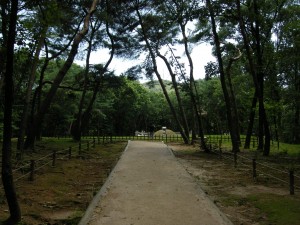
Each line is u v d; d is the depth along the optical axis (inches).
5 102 277.9
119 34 1336.1
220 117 2539.4
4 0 465.7
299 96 895.1
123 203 344.8
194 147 1176.8
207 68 976.9
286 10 951.6
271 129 1667.1
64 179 500.7
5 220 280.8
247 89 1323.8
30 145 839.1
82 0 996.6
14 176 493.4
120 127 2755.9
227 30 1077.8
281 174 576.4
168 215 302.7
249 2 920.3
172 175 519.5
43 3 414.0
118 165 631.2
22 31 426.6
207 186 463.5
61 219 303.9
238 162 724.7
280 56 880.9
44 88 1678.2
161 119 3122.5
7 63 279.4
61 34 1056.8
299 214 324.5
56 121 2062.0
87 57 1314.0
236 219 309.9
